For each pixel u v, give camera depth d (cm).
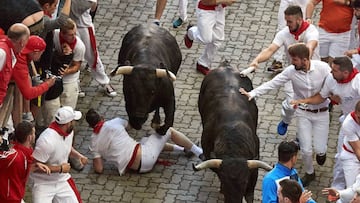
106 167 1666
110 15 2095
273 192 1340
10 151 1349
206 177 1648
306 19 1811
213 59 1950
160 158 1691
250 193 1519
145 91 1580
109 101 1847
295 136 1753
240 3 2131
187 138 1689
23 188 1388
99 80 1845
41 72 1589
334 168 1599
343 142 1527
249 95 1580
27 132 1370
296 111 1609
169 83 1623
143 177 1645
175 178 1645
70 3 1628
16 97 1493
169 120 1650
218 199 1598
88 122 1638
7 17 1450
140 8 2120
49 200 1455
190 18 2092
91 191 1616
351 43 1864
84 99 1852
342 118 1591
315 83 1561
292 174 1355
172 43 1750
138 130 1752
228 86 1592
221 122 1522
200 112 1636
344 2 1792
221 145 1474
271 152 1712
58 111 1437
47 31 1543
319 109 1593
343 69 1523
